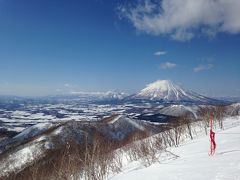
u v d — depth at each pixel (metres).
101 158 23.33
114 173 22.61
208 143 20.78
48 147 53.91
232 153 15.34
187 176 12.62
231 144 18.17
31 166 29.36
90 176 21.23
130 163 23.67
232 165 12.62
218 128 27.77
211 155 15.94
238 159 13.56
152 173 15.73
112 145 29.92
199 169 13.30
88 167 21.61
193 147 20.78
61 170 22.56
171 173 14.13
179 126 29.61
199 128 30.23
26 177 26.77
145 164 20.02
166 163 17.58
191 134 27.92
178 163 16.31
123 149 28.44
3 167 50.34
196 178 11.91
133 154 25.34
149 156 21.66
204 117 31.70
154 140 27.86
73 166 22.61
